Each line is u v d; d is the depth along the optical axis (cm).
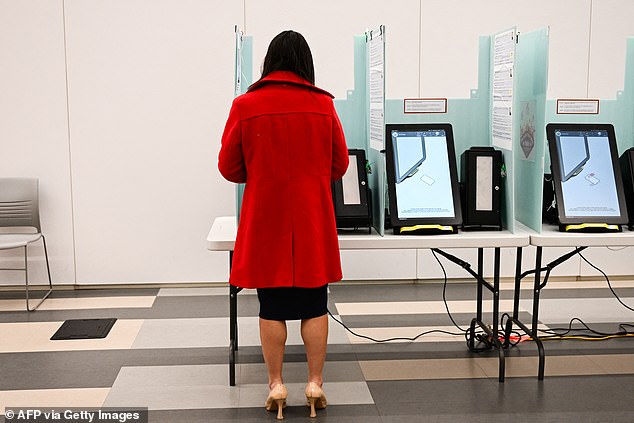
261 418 294
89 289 501
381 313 441
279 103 276
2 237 455
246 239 283
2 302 467
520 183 356
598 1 496
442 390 321
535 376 338
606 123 365
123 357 364
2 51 475
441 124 342
